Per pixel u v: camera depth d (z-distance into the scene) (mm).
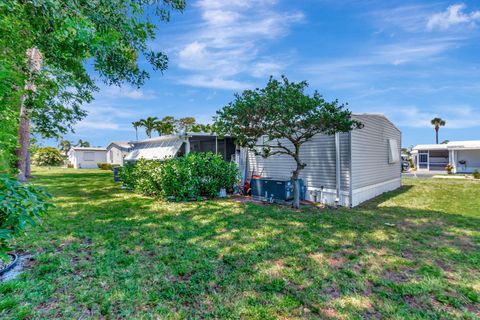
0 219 1987
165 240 4629
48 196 2275
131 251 4102
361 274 3424
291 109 6445
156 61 4648
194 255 3969
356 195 8422
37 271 3318
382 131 10859
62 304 2627
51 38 3332
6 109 3451
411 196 10125
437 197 9859
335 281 3230
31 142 12438
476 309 2697
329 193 8625
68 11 2832
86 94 10578
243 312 2570
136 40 3936
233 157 13156
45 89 5742
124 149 32000
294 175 7848
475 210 7520
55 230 5133
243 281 3189
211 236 4902
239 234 5043
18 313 2432
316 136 9031
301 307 2676
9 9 2668
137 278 3215
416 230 5430
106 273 3326
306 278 3295
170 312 2561
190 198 9086
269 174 10805
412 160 31703
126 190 11484
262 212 7035
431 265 3719
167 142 12836
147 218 6254
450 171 23188
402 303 2781
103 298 2754
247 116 6801
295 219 6277
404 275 3418
